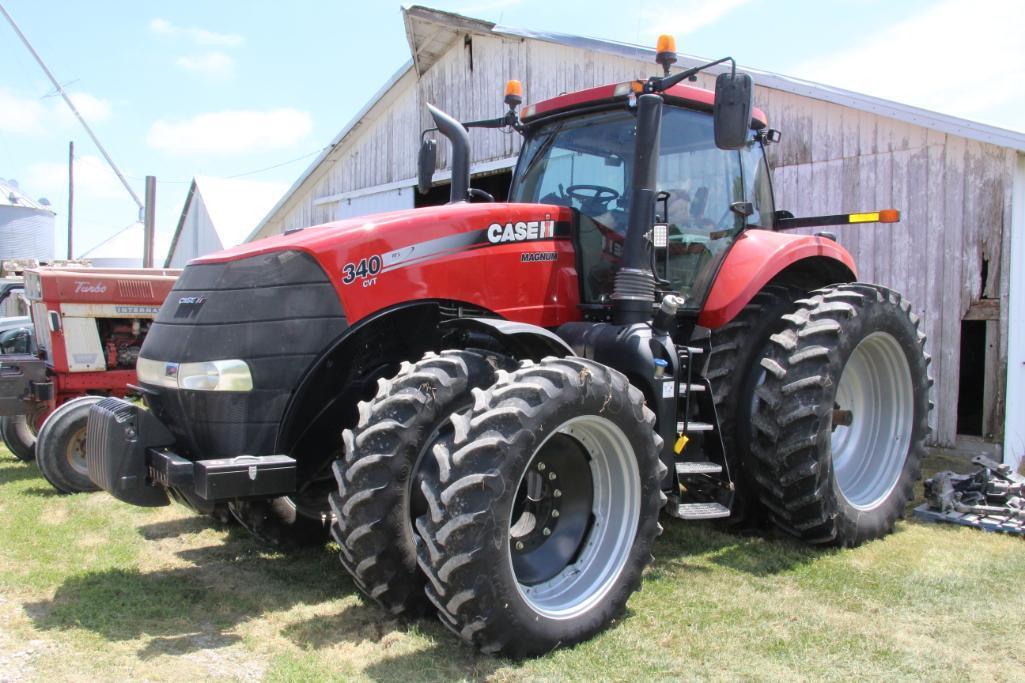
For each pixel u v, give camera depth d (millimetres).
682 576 3770
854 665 2859
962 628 3189
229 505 3867
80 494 5352
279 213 14461
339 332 3324
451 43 10852
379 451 2949
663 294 4082
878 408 4777
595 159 4227
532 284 3852
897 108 6875
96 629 3090
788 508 4102
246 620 3211
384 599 3057
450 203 4273
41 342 6875
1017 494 4930
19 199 27516
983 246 6648
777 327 4445
